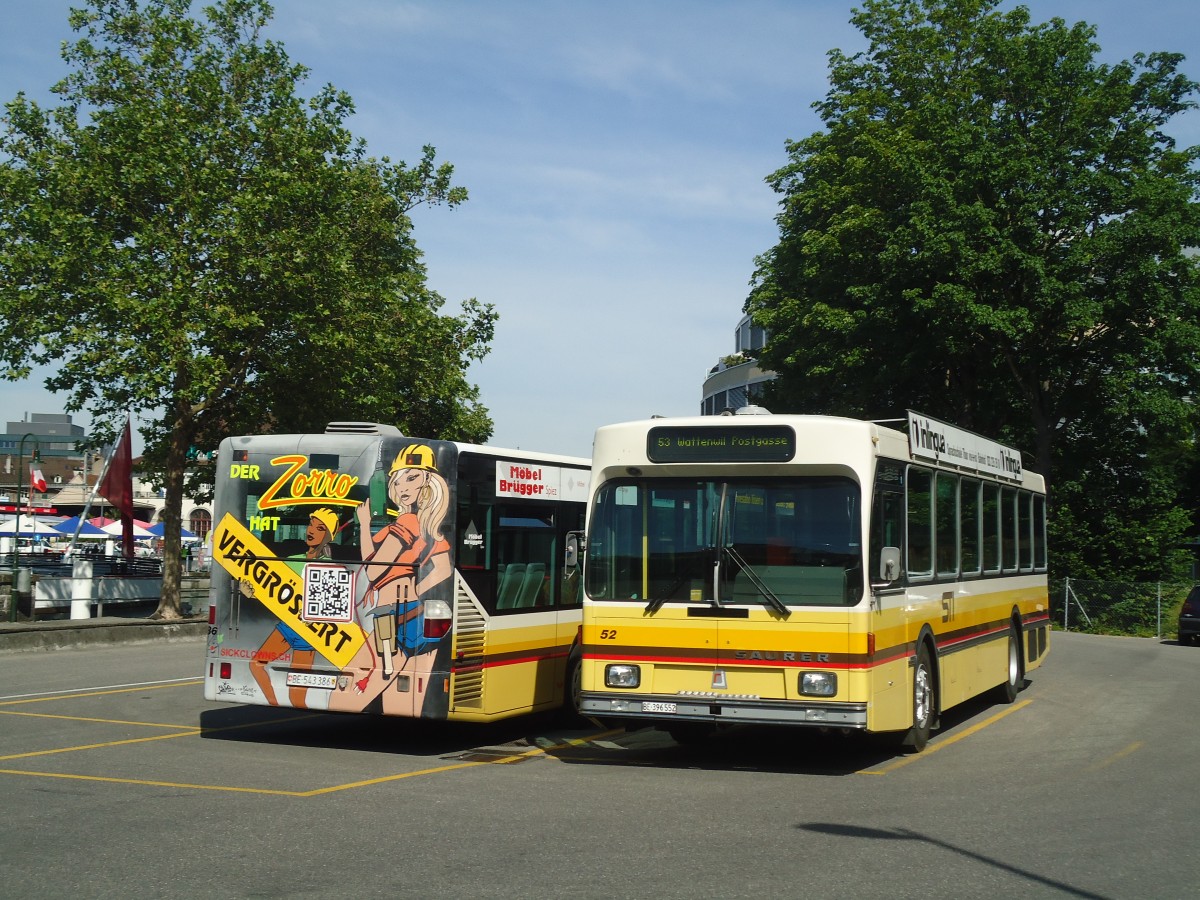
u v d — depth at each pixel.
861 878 6.66
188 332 25.72
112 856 7.05
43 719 13.40
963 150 32.94
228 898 6.13
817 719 10.05
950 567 13.04
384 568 11.51
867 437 10.44
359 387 29.92
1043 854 7.34
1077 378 36.28
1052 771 10.70
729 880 6.57
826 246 34.59
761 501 10.52
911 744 11.58
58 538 60.44
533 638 12.65
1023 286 32.78
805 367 36.56
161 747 11.53
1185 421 34.44
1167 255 32.84
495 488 12.16
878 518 10.55
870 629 10.12
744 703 10.26
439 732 13.40
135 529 48.84
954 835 7.88
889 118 36.59
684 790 9.64
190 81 27.59
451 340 33.94
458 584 11.50
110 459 32.66
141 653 23.06
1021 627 16.84
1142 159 34.41
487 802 8.95
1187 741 12.65
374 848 7.30
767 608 10.28
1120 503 38.97
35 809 8.46
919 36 36.72
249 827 7.90
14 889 6.30
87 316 26.25
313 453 11.87
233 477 12.14
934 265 32.53
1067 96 34.06
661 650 10.54
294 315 26.64
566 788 9.68
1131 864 7.11
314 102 29.47
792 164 38.50
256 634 11.88
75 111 27.78
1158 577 38.06
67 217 25.42
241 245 26.17
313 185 27.41
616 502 10.96
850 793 9.55
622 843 7.51
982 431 36.50
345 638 11.55
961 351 33.09
